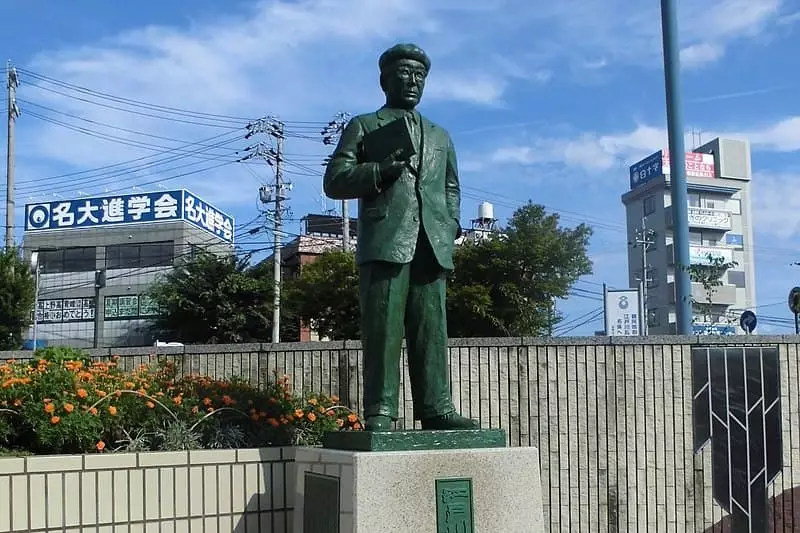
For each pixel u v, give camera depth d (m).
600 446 9.69
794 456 9.77
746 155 50.81
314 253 40.97
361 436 5.11
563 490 9.59
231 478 5.80
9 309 26.73
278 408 6.97
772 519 9.61
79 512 5.24
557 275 23.28
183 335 31.77
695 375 9.81
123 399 6.29
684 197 12.09
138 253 42.88
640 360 9.87
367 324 5.52
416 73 5.89
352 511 4.77
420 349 5.66
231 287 31.12
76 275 43.44
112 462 5.39
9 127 30.23
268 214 31.30
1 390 5.96
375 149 5.66
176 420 6.33
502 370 9.69
